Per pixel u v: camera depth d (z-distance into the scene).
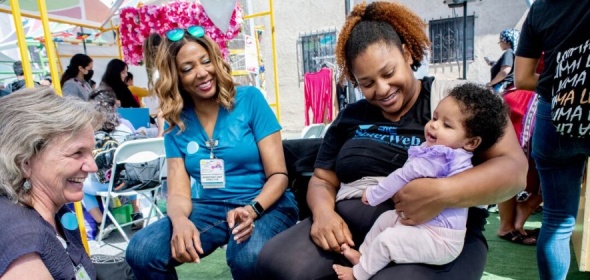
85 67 5.68
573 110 1.53
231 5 2.84
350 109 1.89
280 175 2.06
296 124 10.66
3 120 1.15
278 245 1.65
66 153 1.22
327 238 1.57
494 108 1.34
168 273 1.87
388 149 1.64
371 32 1.60
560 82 1.61
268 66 10.66
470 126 1.35
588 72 1.47
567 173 1.85
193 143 2.11
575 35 1.57
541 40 1.88
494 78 5.41
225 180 2.11
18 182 1.16
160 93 2.06
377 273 1.42
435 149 1.37
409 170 1.40
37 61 9.98
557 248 1.92
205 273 2.89
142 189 3.48
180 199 2.06
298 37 10.24
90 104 1.32
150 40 2.18
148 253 1.83
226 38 2.88
